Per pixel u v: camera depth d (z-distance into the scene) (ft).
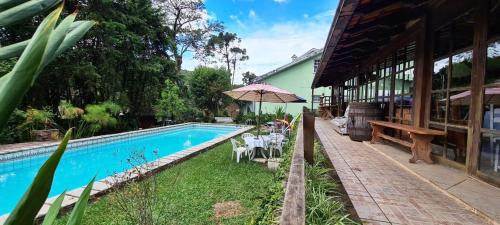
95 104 40.81
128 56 45.34
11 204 18.07
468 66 12.62
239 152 23.16
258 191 15.29
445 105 14.51
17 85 1.39
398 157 16.33
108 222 11.60
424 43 16.61
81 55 39.34
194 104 66.59
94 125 37.45
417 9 16.80
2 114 1.37
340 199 9.90
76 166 27.17
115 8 43.42
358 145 21.70
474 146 11.80
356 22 14.97
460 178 11.78
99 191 14.58
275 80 79.61
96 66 41.50
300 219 3.78
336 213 8.48
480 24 11.53
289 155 18.10
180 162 22.66
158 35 53.21
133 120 49.06
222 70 73.10
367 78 32.55
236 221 11.66
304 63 78.59
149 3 50.52
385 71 25.58
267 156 25.25
